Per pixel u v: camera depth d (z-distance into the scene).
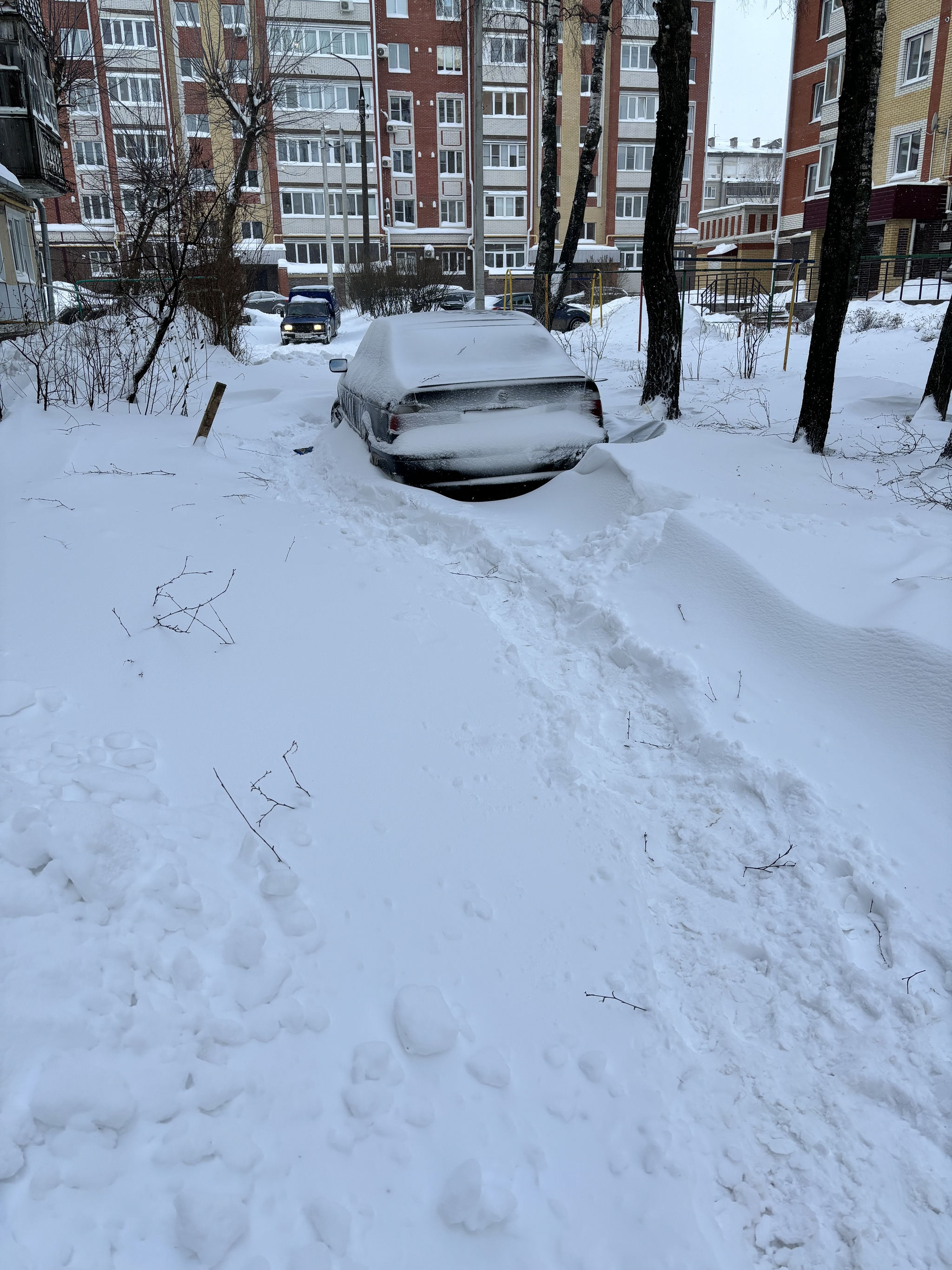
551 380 6.75
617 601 4.76
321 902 2.72
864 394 11.37
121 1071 1.99
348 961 2.55
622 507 5.82
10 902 2.25
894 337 17.69
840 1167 2.15
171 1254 1.75
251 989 2.32
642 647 4.27
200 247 15.34
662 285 9.77
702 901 2.96
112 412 9.55
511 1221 1.98
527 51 50.00
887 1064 2.36
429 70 50.25
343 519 6.34
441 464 6.53
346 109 49.84
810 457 7.34
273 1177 1.96
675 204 9.47
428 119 51.19
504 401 6.66
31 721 3.27
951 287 23.73
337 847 2.96
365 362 8.06
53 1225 1.73
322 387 13.32
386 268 28.80
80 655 3.80
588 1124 2.24
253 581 4.79
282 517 6.17
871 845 3.02
